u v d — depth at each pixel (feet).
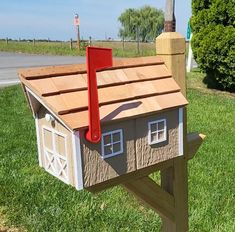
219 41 28.60
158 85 6.54
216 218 11.33
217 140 18.67
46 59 67.36
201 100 27.45
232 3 28.02
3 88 33.27
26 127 20.77
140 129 6.21
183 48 6.91
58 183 13.44
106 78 6.08
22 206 12.02
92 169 5.71
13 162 15.49
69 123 5.37
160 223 11.07
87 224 11.05
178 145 6.84
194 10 30.25
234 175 14.42
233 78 29.60
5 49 96.73
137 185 6.84
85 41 97.14
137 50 78.95
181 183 7.38
